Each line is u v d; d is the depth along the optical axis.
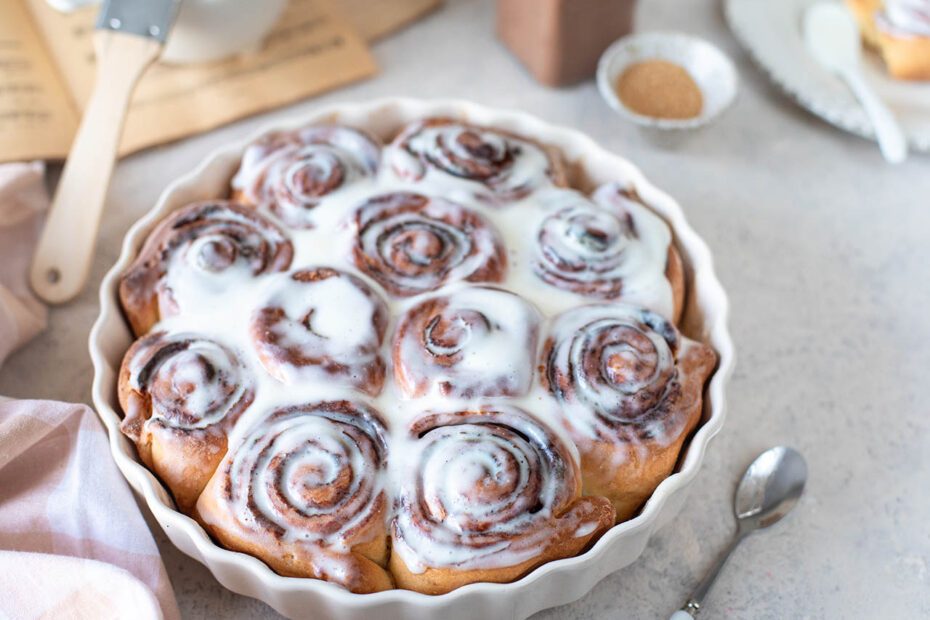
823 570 0.61
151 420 0.57
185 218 0.63
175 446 0.56
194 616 0.58
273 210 0.64
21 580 0.55
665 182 0.77
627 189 0.66
